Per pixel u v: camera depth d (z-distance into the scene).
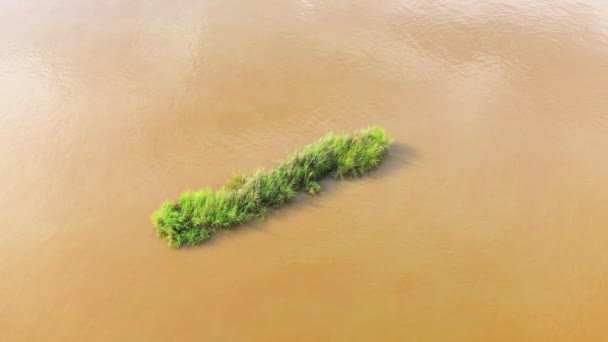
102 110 15.41
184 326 10.39
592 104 15.69
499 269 11.43
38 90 16.14
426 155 14.02
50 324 10.38
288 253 11.70
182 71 17.00
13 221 12.30
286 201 12.68
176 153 14.09
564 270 11.41
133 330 10.30
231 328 10.39
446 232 12.17
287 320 10.53
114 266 11.38
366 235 12.09
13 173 13.46
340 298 10.91
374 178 13.38
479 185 13.23
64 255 11.58
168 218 11.82
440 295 10.96
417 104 15.73
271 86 16.42
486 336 10.27
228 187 12.86
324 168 13.26
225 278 11.20
